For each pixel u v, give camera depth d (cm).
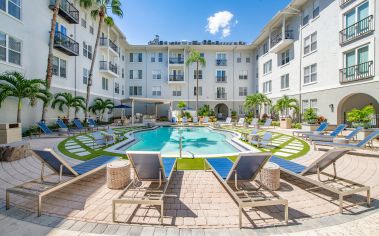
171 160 575
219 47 3078
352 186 414
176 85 3177
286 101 1830
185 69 3117
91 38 2102
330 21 1518
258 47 2923
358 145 770
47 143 998
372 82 1194
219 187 457
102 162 539
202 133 1709
